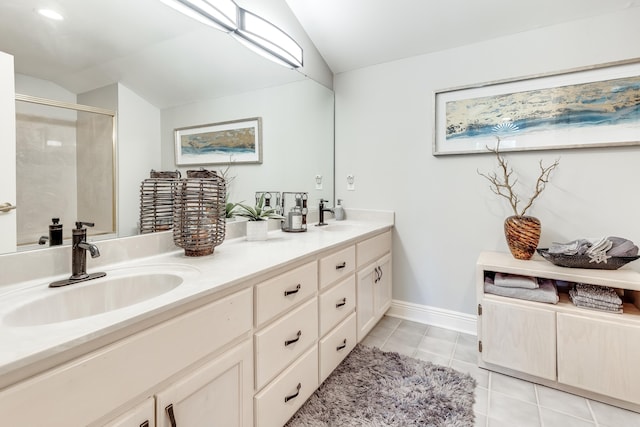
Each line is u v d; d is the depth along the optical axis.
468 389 1.59
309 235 1.91
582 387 1.53
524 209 1.94
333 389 1.59
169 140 1.49
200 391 0.92
